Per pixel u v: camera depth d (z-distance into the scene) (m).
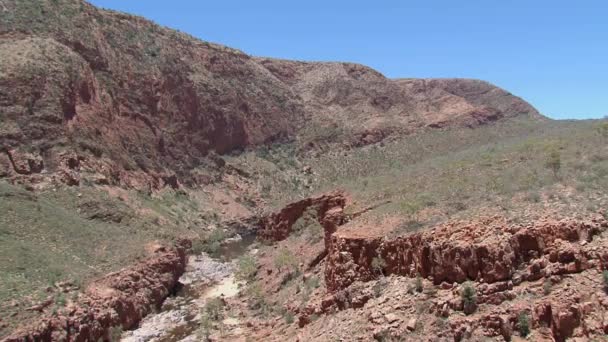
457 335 25.66
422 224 32.81
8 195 50.97
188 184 94.94
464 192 36.19
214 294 52.38
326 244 45.59
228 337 39.09
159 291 49.97
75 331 35.28
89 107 76.94
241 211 97.06
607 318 22.50
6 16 77.19
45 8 84.69
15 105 65.62
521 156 43.38
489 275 26.73
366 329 29.38
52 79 71.50
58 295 37.25
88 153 70.69
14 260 39.75
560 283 24.97
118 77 91.12
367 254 34.28
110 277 44.19
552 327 23.77
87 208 60.19
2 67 67.94
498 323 24.91
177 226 73.75
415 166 60.25
